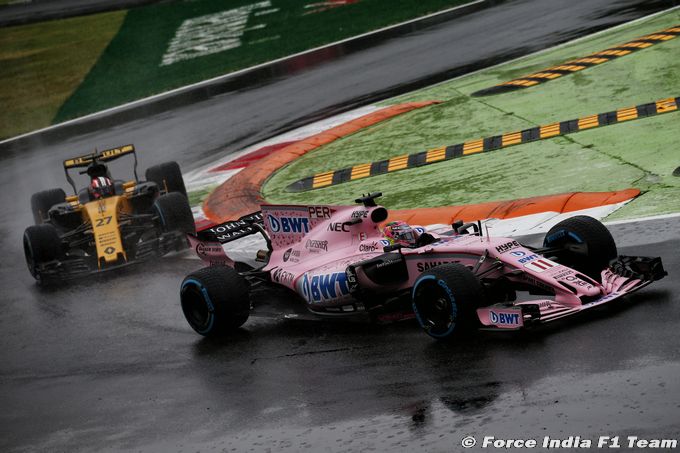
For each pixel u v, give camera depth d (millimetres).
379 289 34906
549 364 28094
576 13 103812
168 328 41062
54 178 85312
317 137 75000
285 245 40625
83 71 132250
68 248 54094
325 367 32438
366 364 31781
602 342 28906
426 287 31812
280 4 150375
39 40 156625
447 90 81312
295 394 30609
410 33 114062
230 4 158500
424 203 53625
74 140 98688
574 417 24469
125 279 50656
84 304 47375
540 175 53625
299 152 72062
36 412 34281
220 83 110562
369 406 28219
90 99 117688
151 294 47031
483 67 88062
